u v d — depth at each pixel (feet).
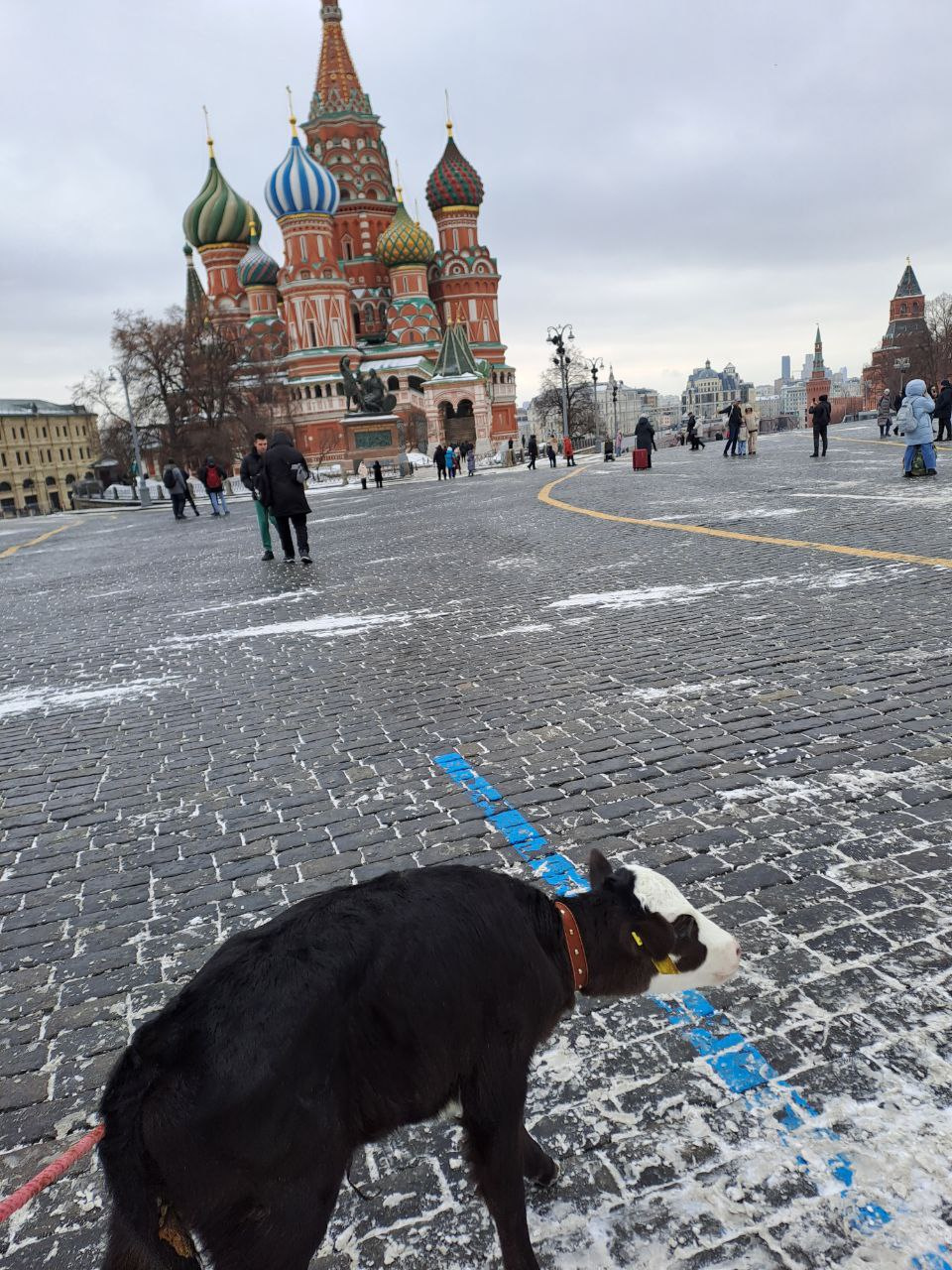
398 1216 7.74
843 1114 8.24
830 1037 9.22
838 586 29.04
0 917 13.60
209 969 5.80
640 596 30.94
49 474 393.29
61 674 28.94
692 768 16.14
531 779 16.43
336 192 256.73
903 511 43.98
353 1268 7.29
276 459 47.83
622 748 17.42
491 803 15.61
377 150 293.64
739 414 102.58
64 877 14.70
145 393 210.79
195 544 69.72
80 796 18.20
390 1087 5.78
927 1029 9.19
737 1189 7.59
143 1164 5.12
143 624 36.19
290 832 15.37
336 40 286.87
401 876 6.61
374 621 31.58
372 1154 8.43
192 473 210.59
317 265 254.88
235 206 286.46
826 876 12.16
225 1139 5.17
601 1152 8.11
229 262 290.56
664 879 7.54
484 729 19.31
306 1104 5.32
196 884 13.94
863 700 18.56
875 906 11.37
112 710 24.07
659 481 79.41
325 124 285.84
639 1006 9.99
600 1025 9.77
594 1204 7.61
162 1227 5.16
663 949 7.25
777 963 10.45
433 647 26.91
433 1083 5.96
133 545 76.02
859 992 9.84
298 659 27.35
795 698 19.17
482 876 6.83
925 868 12.10
